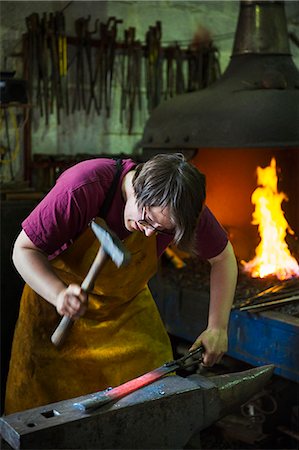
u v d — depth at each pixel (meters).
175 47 4.02
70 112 3.79
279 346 2.45
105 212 1.84
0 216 2.89
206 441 2.80
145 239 1.99
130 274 2.06
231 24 4.11
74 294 1.56
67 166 3.61
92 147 3.89
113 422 1.53
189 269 3.23
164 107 3.39
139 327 2.21
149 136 3.36
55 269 2.08
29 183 3.46
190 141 3.10
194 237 1.60
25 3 3.54
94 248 2.01
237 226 3.49
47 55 3.59
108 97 3.89
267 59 3.20
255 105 2.97
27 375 2.18
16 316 2.96
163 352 2.22
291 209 3.27
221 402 1.72
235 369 2.93
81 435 1.49
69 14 3.71
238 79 3.20
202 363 1.90
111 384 2.16
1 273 2.92
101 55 3.77
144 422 1.58
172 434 1.63
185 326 2.92
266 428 2.73
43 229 1.77
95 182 1.80
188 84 4.12
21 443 1.42
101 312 2.14
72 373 2.16
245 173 3.44
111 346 2.15
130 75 3.91
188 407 1.65
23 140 3.60
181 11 4.02
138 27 3.98
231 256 2.01
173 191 1.50
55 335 1.71
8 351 2.96
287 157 3.28
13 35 3.54
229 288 1.98
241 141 2.93
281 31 3.24
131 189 1.76
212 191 3.55
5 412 2.27
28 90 3.56
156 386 1.67
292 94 3.01
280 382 2.71
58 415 1.51
